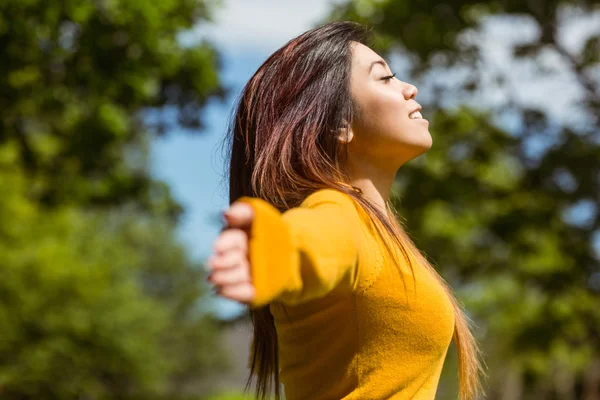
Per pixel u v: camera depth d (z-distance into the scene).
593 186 14.55
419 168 14.62
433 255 14.86
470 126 14.55
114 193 13.00
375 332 2.20
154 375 36.78
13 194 23.36
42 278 29.08
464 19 14.05
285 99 2.41
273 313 2.43
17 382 30.41
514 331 15.46
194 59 11.27
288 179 2.33
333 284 1.82
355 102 2.44
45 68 10.53
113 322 33.75
